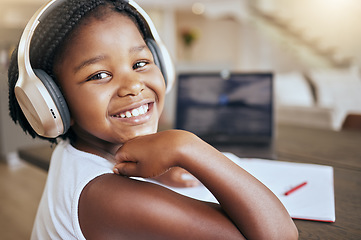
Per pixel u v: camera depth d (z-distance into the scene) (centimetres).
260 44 671
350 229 52
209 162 39
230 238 38
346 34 545
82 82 41
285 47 630
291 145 108
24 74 41
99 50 40
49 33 40
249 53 696
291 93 346
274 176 76
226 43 746
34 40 41
